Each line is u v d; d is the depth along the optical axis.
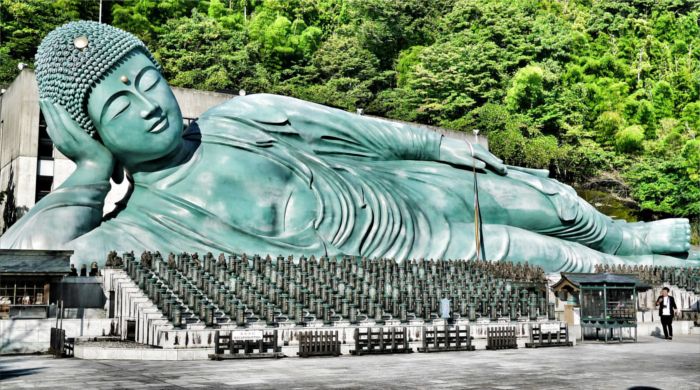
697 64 87.44
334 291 23.89
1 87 50.75
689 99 82.75
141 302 20.48
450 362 17.44
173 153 29.03
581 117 70.00
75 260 25.48
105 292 23.06
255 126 31.56
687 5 95.56
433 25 78.75
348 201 31.16
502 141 64.31
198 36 70.38
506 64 71.38
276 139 31.72
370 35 78.62
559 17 85.00
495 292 26.69
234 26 78.94
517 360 18.08
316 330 19.41
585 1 93.00
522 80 68.00
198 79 67.00
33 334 20.31
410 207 32.84
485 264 30.11
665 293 26.84
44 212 26.52
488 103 68.44
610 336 26.12
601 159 68.56
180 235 28.08
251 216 29.17
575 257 35.12
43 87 27.52
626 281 25.19
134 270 22.45
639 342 24.94
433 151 35.03
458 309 24.72
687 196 65.19
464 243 33.12
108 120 27.17
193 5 81.56
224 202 29.00
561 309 29.70
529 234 34.91
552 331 23.50
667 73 84.69
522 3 81.56
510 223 35.34
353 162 33.59
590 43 84.94
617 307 25.06
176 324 18.89
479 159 35.34
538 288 29.05
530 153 64.56
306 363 16.98
